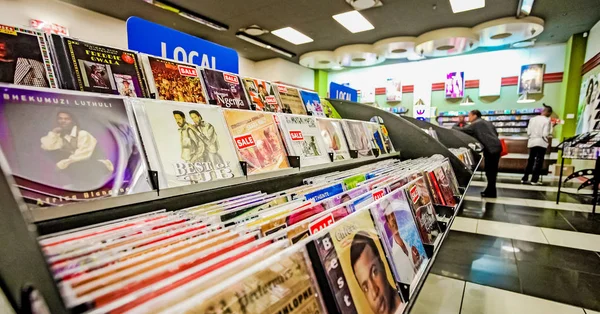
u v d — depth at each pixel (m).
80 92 0.70
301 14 6.29
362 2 5.54
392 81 10.52
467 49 7.95
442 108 9.80
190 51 1.42
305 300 0.45
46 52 0.76
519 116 8.50
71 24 5.69
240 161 1.00
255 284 0.40
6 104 0.57
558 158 7.56
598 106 5.87
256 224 0.62
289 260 0.46
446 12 6.12
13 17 4.96
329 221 0.69
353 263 0.58
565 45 7.97
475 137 4.38
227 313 0.35
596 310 1.62
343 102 2.59
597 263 2.19
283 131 1.25
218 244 0.53
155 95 0.96
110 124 0.71
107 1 5.56
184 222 0.65
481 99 9.16
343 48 8.58
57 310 0.31
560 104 7.99
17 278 0.29
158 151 0.79
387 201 0.86
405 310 0.69
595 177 3.53
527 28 6.43
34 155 0.57
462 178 2.20
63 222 0.58
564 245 2.54
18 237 0.30
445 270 2.10
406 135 2.39
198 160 0.88
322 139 1.49
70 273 0.40
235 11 6.15
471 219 3.30
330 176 1.28
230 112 1.07
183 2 5.71
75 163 0.62
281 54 9.45
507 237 2.73
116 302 0.34
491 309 1.64
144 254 0.47
